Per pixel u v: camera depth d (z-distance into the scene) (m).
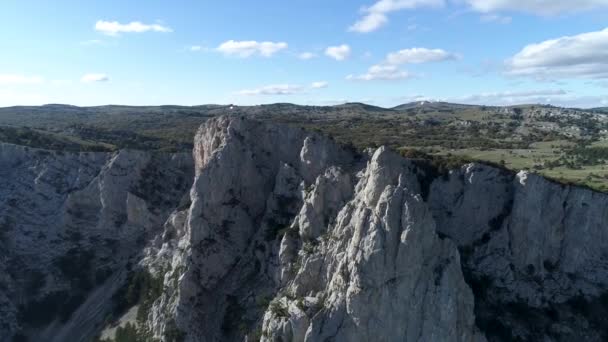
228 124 104.50
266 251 88.75
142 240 111.00
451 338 68.38
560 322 81.94
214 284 91.75
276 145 102.50
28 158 128.25
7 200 118.38
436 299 69.19
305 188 91.94
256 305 82.94
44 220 117.19
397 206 71.50
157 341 85.00
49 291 106.25
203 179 96.12
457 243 89.12
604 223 91.00
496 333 78.88
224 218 96.00
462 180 92.12
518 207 88.38
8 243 112.00
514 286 85.06
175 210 110.12
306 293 76.38
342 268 71.69
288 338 70.19
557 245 89.56
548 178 95.44
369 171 83.31
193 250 91.94
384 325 68.06
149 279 98.19
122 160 118.81
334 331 68.62
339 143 97.50
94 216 116.75
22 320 102.88
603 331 82.31
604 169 140.50
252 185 99.62
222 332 83.50
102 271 107.88
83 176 122.31
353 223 76.25
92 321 99.12
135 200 113.44
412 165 92.38
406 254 69.50
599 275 88.31
